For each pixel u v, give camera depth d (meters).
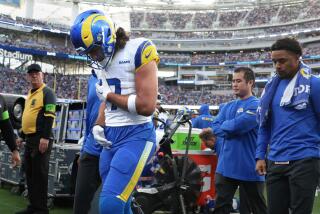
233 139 3.79
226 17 47.78
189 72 46.34
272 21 44.44
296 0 44.03
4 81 33.81
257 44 45.06
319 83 2.65
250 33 45.91
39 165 4.41
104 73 2.36
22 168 5.70
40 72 4.55
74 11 44.62
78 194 3.28
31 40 39.09
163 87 44.25
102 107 2.43
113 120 2.33
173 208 3.98
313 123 2.66
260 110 2.88
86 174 3.29
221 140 4.62
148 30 49.16
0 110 3.60
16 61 37.12
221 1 48.22
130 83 2.29
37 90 4.50
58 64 39.25
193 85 45.22
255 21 45.66
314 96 2.64
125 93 2.29
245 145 3.76
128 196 2.21
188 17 49.31
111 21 2.27
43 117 4.43
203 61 46.03
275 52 2.71
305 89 2.63
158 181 4.02
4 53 34.84
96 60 2.30
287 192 2.70
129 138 2.29
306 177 2.57
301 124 2.65
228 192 3.84
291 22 42.91
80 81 37.47
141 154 2.28
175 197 3.99
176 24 48.97
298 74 2.69
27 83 34.69
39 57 37.47
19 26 37.06
